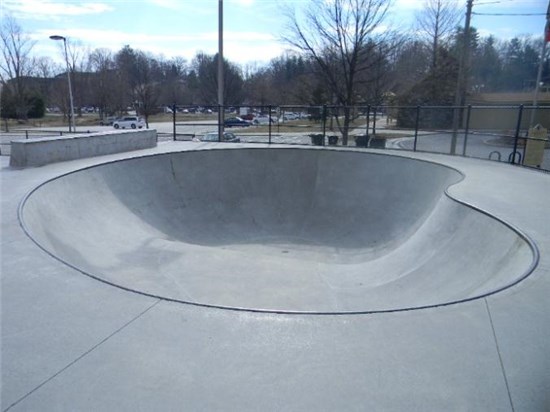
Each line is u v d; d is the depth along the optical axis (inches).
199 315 143.0
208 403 100.7
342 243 431.5
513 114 1568.7
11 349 121.5
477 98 1622.8
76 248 286.2
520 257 209.5
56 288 162.4
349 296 265.3
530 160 597.0
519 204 298.5
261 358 119.0
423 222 383.9
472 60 2028.8
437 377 110.8
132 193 436.5
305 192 525.0
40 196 318.7
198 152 528.1
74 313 143.3
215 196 501.4
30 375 109.9
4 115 2190.0
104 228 354.0
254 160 548.7
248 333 131.9
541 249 204.2
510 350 123.4
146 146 599.5
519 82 2682.1
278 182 535.2
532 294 160.6
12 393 102.9
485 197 322.7
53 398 101.5
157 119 2452.0
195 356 119.6
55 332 131.0
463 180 396.5
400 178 492.7
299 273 303.9
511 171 454.9
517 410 98.6
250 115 2299.5
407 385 107.6
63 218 327.0
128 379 109.0
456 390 105.7
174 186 485.1
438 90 1507.1
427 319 141.6
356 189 507.2
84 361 116.4
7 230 231.1
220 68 673.6
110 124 2022.6
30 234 226.8
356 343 126.9
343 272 319.6
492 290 168.2
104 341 126.4
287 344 126.2
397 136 1211.2
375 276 310.5
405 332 133.2
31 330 132.0
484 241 256.1
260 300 253.9
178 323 137.6
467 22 833.5
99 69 2849.4
